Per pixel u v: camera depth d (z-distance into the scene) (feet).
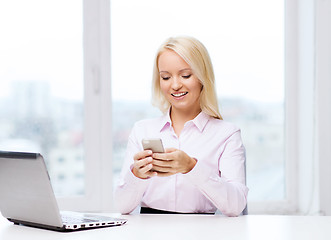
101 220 4.62
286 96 9.27
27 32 8.84
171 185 5.84
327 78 8.63
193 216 5.15
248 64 9.19
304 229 4.37
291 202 9.26
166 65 5.68
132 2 8.96
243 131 9.24
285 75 9.28
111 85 8.87
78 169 8.96
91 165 8.81
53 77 8.89
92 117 8.81
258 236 4.06
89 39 8.80
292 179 9.27
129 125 8.99
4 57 8.80
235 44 9.15
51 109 8.91
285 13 9.25
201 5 9.07
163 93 6.26
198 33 9.09
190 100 5.80
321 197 8.59
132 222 4.79
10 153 4.21
